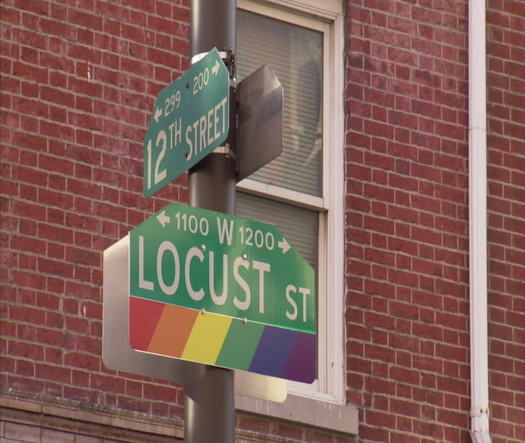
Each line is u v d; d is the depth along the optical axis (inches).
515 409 1669.5
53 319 1387.8
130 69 1502.2
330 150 1642.5
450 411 1621.6
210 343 881.5
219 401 882.1
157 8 1539.1
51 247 1405.0
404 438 1582.2
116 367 870.4
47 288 1392.7
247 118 931.3
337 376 1572.3
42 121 1434.5
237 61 1625.2
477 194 1699.1
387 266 1627.7
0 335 1357.0
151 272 871.1
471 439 1622.8
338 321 1589.6
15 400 1342.3
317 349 1578.5
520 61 1798.7
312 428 1525.6
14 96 1427.2
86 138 1455.5
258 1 1654.8
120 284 881.5
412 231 1653.5
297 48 1665.8
